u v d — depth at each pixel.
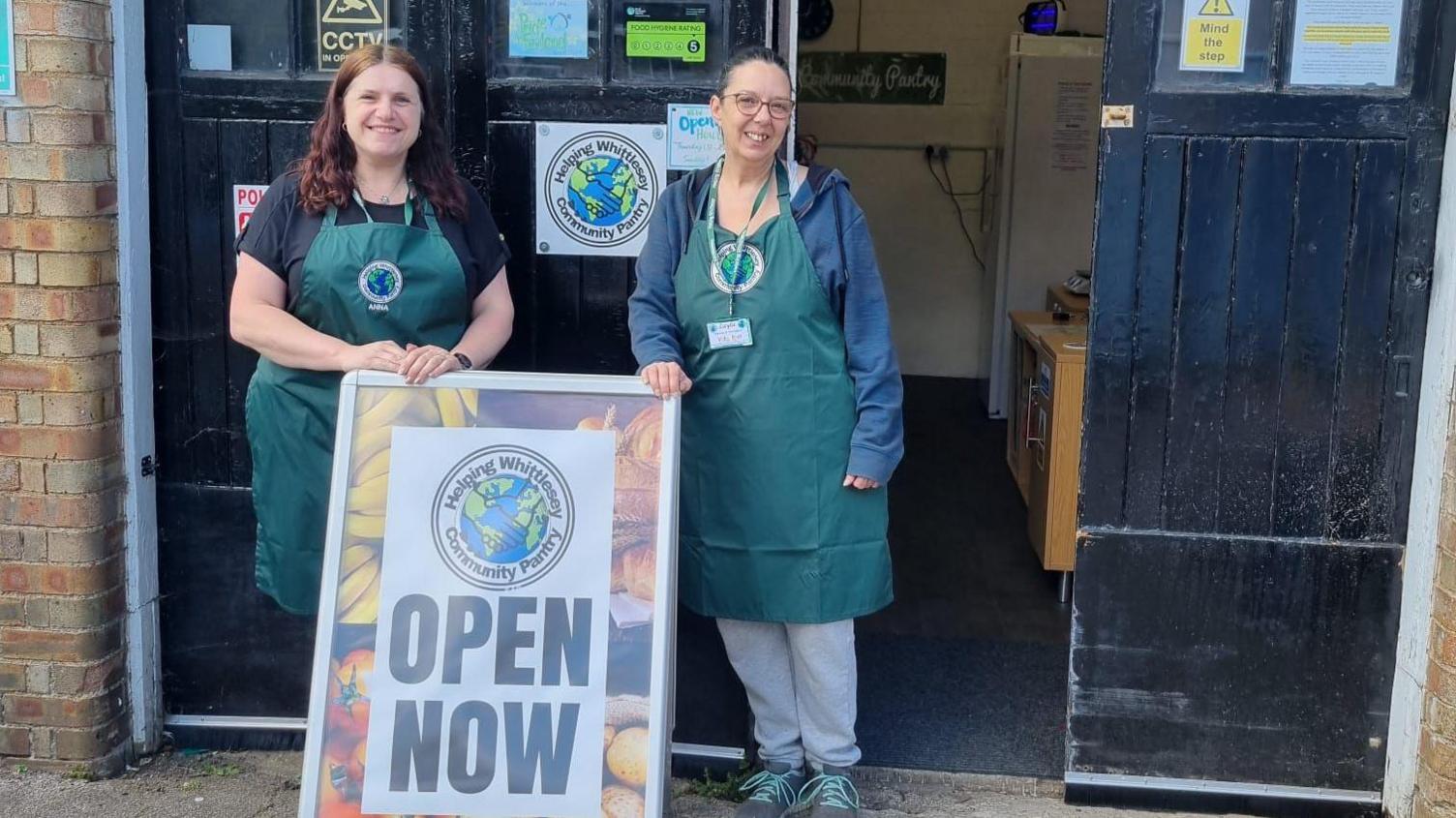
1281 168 2.88
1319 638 3.05
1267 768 3.12
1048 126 6.93
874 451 2.71
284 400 2.72
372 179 2.71
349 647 2.48
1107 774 3.17
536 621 2.49
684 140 3.07
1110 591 3.09
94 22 2.99
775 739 3.07
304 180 2.67
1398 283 2.89
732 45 3.03
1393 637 3.03
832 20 7.87
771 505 2.75
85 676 3.20
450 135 3.11
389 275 2.65
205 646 3.40
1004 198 7.02
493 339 2.78
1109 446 3.03
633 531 2.51
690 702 3.26
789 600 2.79
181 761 3.38
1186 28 2.86
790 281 2.69
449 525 2.51
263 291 2.69
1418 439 2.93
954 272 8.08
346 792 2.46
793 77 3.06
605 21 3.04
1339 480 2.98
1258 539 3.03
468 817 2.46
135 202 3.14
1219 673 3.10
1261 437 2.98
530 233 3.14
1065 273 7.07
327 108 2.66
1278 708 3.10
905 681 3.83
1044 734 3.52
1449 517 2.80
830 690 2.92
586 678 2.48
